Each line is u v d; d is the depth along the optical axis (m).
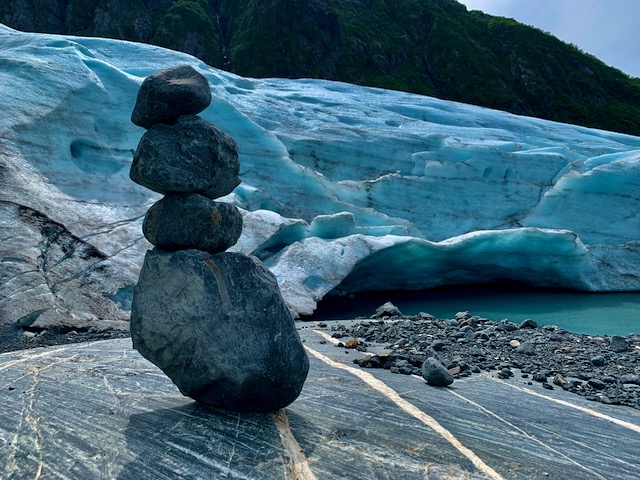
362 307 13.14
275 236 13.30
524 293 16.20
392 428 4.05
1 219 9.55
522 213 18.52
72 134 12.61
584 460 3.69
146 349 4.15
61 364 5.73
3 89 12.15
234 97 19.58
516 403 5.06
